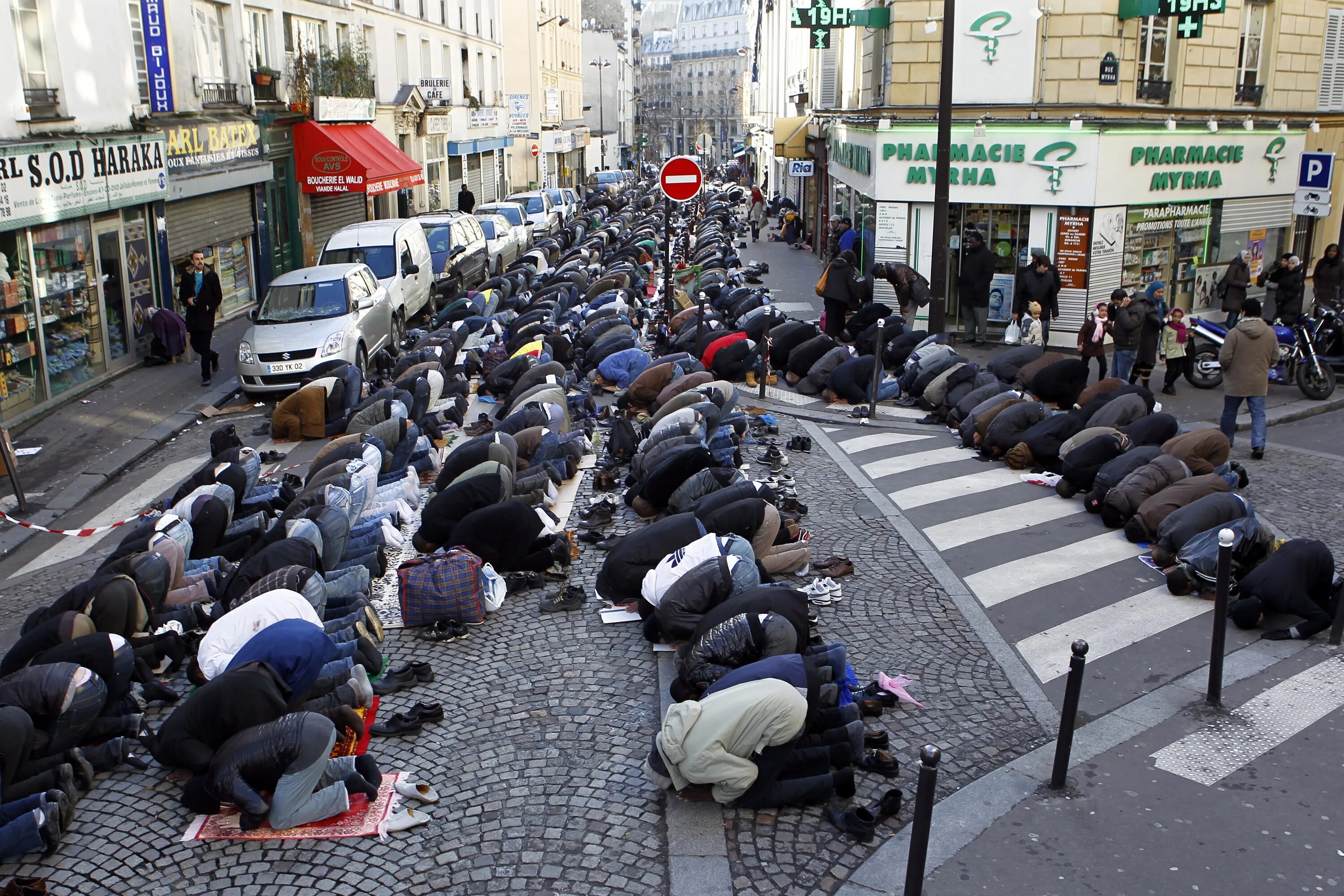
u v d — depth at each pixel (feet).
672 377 43.50
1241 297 60.13
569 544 29.07
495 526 27.30
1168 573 27.27
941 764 19.77
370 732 20.53
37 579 29.68
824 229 103.24
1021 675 23.07
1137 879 16.55
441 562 24.81
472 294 66.69
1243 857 17.03
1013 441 38.34
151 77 56.65
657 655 23.79
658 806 18.49
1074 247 60.59
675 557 23.76
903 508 33.96
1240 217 68.80
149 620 23.72
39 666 19.10
